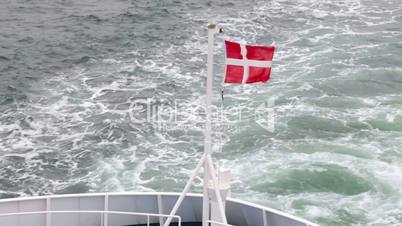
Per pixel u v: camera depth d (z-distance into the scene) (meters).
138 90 68.31
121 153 55.09
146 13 97.25
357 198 47.97
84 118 61.78
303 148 55.25
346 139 56.88
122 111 63.16
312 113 61.94
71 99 66.44
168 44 83.19
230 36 86.44
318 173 51.12
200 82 70.31
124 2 103.94
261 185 49.62
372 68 73.81
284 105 63.84
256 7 100.50
